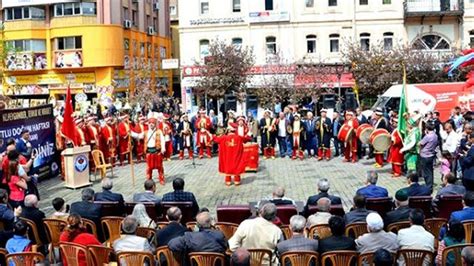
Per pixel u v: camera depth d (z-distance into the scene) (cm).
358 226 883
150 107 4088
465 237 848
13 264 782
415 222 808
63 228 959
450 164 1605
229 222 991
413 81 3544
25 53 4869
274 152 2373
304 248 768
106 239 1016
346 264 745
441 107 2634
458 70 3288
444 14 4009
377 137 1922
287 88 3722
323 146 2262
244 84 3806
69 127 1764
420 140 1641
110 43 4834
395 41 4091
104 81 4847
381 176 1866
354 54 3600
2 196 1038
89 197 1026
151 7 5819
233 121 2130
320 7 4134
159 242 838
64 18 4847
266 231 811
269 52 4206
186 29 4297
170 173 2014
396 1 4081
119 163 2269
